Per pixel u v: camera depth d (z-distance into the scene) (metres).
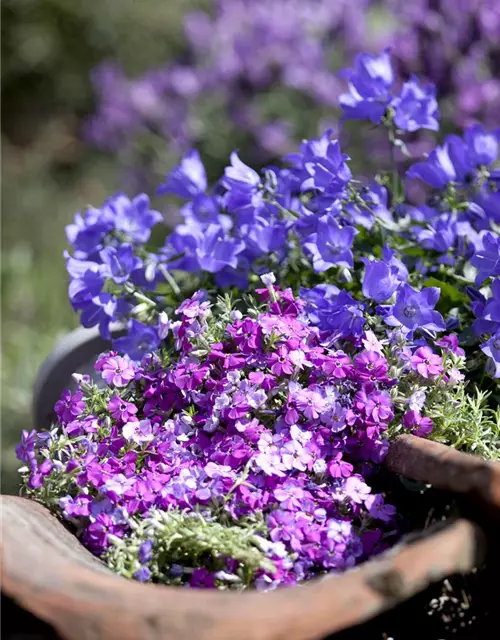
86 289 1.07
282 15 2.00
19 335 1.77
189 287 1.13
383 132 1.83
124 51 3.24
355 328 0.99
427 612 0.97
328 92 1.97
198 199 1.14
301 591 0.82
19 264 2.00
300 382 0.98
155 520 0.90
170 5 3.26
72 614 0.81
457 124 1.65
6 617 0.84
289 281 1.11
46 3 3.20
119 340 1.07
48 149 3.00
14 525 0.88
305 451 0.94
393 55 1.64
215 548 0.89
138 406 1.01
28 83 3.23
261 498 0.92
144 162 2.32
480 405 1.00
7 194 2.50
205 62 2.17
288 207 1.11
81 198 2.63
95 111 3.21
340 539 0.91
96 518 0.92
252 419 0.97
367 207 1.08
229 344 0.99
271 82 1.98
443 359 0.98
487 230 1.08
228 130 2.07
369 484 0.98
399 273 1.02
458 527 0.86
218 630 0.80
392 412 0.95
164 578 0.90
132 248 1.09
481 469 0.88
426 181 1.10
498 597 0.95
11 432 1.47
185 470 0.94
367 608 0.82
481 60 1.73
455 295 1.05
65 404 0.99
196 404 0.99
